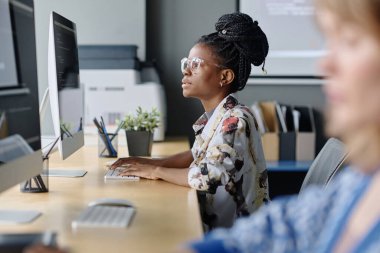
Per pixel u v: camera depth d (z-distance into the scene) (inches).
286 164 116.6
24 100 52.3
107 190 64.1
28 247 35.2
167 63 131.3
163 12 130.3
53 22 66.1
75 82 79.2
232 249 31.1
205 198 67.3
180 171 70.1
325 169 66.5
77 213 51.8
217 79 73.3
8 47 48.5
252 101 130.3
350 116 23.3
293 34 128.3
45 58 124.0
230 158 65.3
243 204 66.4
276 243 30.8
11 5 49.7
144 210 53.6
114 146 93.7
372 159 25.0
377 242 24.6
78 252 39.0
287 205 32.4
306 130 126.1
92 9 126.6
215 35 73.8
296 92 130.2
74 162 86.4
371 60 22.6
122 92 115.9
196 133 75.9
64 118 69.8
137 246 40.7
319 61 25.2
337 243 27.6
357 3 22.8
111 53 116.5
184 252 31.1
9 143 47.6
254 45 72.7
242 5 128.9
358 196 28.2
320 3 24.6
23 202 56.8
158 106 116.0
